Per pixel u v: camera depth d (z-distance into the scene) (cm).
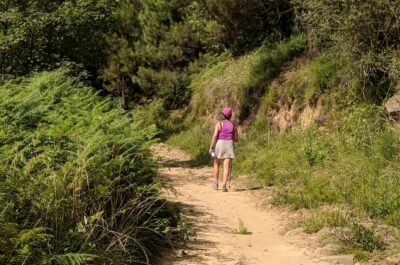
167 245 711
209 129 1775
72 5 1496
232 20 1797
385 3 1026
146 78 2217
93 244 564
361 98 1130
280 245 713
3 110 766
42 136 687
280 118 1397
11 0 1480
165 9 2230
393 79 1076
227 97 1719
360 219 761
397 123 983
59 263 525
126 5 2402
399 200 756
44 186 574
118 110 900
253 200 998
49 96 941
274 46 1745
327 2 1125
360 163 914
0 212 518
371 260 614
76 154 632
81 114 873
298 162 1096
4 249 482
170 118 2127
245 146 1405
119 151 723
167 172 1382
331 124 1164
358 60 1119
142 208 680
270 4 1753
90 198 617
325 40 1238
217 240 743
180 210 892
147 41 2267
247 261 650
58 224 561
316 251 661
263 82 1552
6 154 598
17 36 1388
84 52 1572
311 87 1305
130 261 600
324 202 882
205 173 1368
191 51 2192
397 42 1088
